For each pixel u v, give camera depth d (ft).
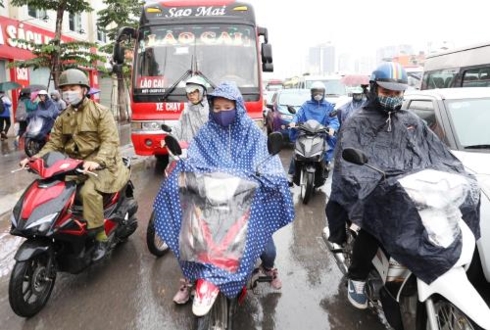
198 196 8.88
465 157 12.72
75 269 12.40
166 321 11.19
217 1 27.43
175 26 27.02
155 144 26.43
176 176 9.28
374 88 9.83
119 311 11.69
